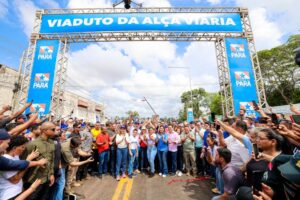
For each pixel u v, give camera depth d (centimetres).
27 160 297
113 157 736
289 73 2770
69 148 452
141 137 793
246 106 945
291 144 245
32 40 1020
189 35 1048
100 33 1020
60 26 1020
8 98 1552
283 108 1672
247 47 1018
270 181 202
